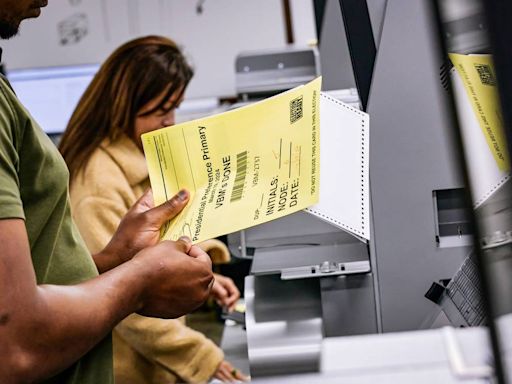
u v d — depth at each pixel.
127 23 3.90
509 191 0.75
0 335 0.80
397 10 1.05
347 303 1.10
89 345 0.88
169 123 1.81
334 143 1.02
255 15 3.84
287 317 1.10
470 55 0.87
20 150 0.92
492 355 0.49
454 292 1.01
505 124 0.50
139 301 0.95
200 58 3.87
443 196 1.08
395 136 1.06
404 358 0.69
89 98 1.76
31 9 0.97
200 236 0.96
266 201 0.97
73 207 1.66
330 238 1.16
